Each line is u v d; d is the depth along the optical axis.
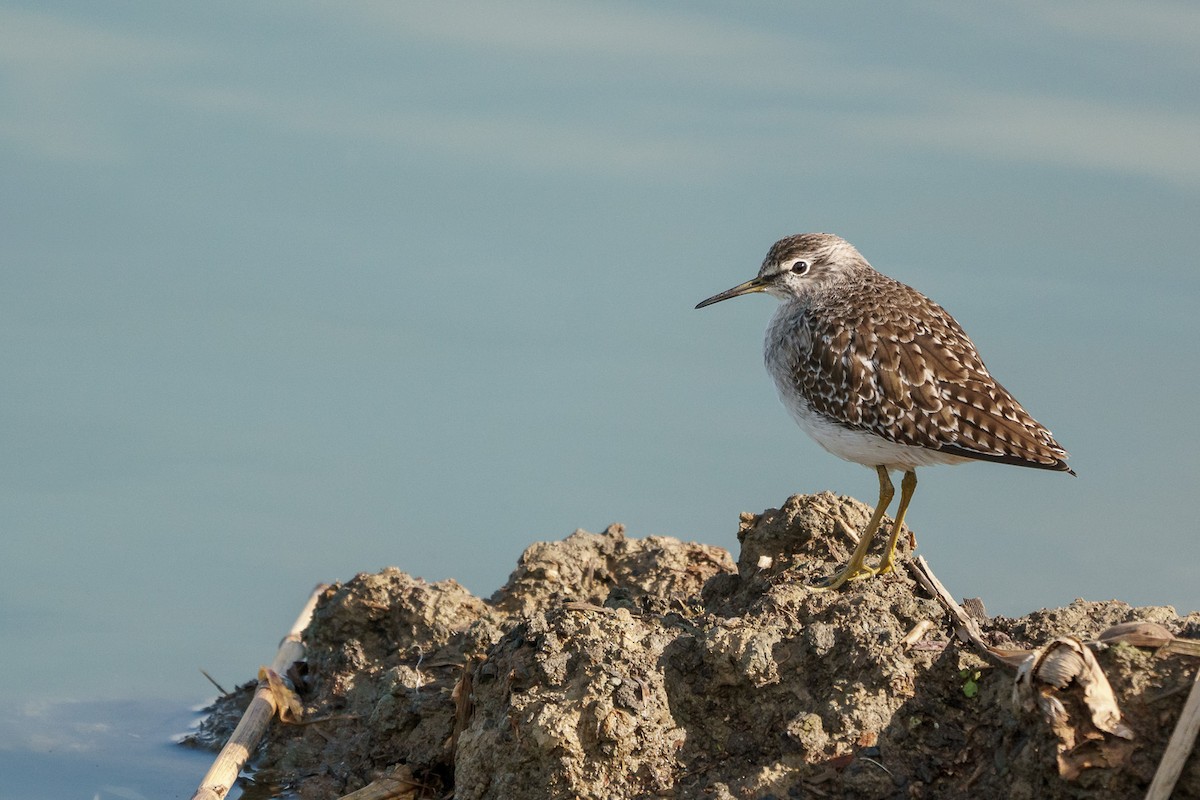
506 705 11.80
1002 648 11.32
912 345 13.83
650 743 11.27
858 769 10.86
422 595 15.16
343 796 12.66
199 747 14.67
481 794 11.64
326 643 15.45
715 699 11.61
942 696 11.24
